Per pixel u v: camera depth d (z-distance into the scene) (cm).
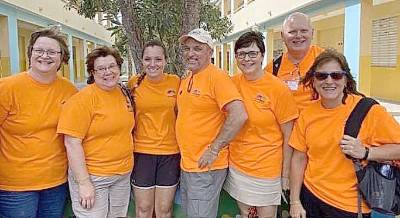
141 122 325
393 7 1308
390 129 259
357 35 1180
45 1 1775
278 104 297
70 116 292
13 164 294
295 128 293
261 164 301
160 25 845
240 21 2502
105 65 295
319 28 1759
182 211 341
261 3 2002
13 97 286
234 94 288
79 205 301
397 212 264
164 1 846
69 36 2380
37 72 292
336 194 271
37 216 310
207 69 300
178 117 312
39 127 293
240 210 331
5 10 1355
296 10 1495
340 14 1441
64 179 312
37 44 287
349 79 270
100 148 301
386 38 1461
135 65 655
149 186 330
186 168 309
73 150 293
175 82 329
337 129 269
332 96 267
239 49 296
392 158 259
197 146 303
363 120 264
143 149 326
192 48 298
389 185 259
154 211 341
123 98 311
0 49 1381
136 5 815
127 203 326
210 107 298
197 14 612
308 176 286
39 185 300
